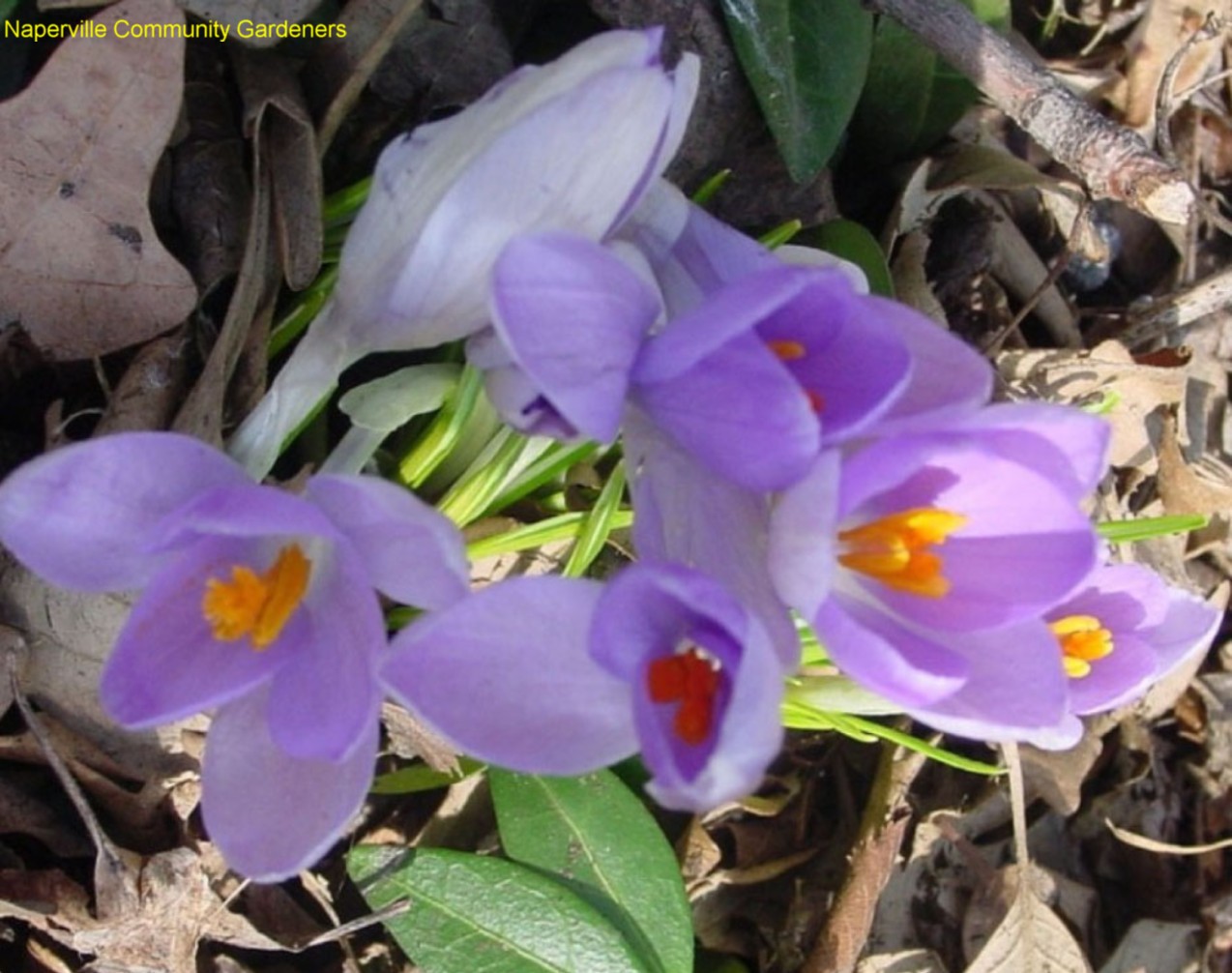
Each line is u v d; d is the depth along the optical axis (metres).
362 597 0.19
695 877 0.28
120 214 0.23
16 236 0.23
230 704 0.20
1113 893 0.32
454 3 0.26
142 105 0.23
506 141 0.19
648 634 0.18
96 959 0.24
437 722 0.18
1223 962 0.32
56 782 0.24
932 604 0.19
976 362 0.18
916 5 0.27
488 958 0.24
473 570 0.26
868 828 0.28
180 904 0.24
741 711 0.17
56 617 0.23
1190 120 0.34
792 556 0.18
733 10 0.26
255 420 0.22
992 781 0.30
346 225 0.24
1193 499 0.31
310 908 0.26
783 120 0.26
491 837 0.27
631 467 0.20
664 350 0.19
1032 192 0.32
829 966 0.28
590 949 0.25
